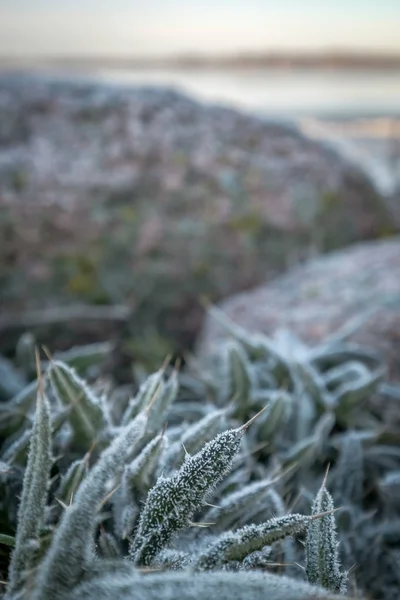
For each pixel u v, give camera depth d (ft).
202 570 0.77
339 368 1.64
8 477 0.97
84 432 1.07
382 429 1.47
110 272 3.01
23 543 0.76
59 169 3.05
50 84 3.40
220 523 0.92
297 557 1.02
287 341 1.75
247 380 1.39
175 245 3.09
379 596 1.12
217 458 0.80
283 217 3.20
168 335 3.05
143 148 3.15
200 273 3.11
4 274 2.89
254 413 1.39
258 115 3.52
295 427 1.42
